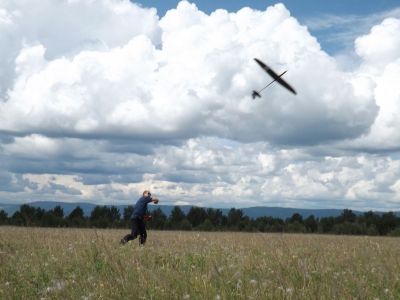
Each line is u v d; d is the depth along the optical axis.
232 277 9.44
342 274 10.53
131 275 9.90
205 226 111.44
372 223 114.31
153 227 110.56
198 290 8.34
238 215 123.44
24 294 8.75
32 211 104.75
